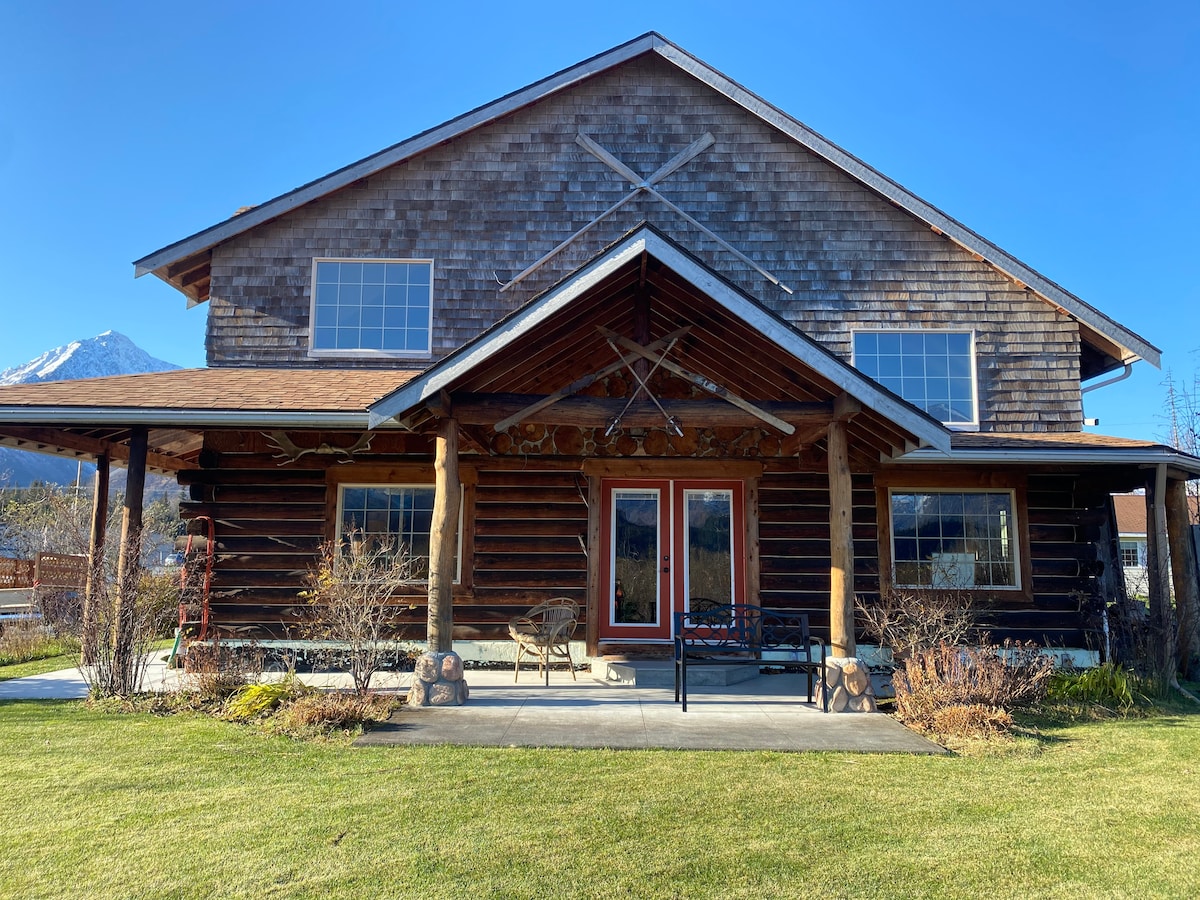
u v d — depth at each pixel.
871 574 11.09
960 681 7.99
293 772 5.78
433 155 12.09
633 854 4.41
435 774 5.72
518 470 11.14
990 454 9.96
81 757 6.15
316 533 10.89
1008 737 7.05
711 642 10.73
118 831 4.67
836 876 4.20
